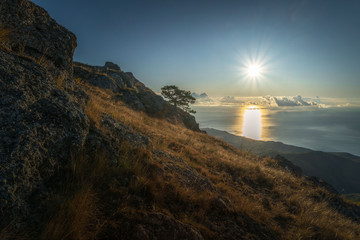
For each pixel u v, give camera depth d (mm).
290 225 4227
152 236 2287
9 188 1881
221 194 4570
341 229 4898
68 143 2873
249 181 6875
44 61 4617
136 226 2324
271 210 4781
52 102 2932
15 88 2586
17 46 4262
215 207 3656
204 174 5852
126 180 3258
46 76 3436
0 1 4172
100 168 3117
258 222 3805
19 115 2393
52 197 2273
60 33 5742
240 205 4207
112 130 4508
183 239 2432
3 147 2045
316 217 4961
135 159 4008
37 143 2377
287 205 5535
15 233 1780
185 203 3379
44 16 5395
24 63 3285
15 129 2250
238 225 3465
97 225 2221
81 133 3135
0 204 1765
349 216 7250
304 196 6707
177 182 3947
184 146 8703
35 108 2654
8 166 1960
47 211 2115
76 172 2775
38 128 2484
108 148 3680
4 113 2270
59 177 2592
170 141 8719
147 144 5176
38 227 1947
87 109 4484
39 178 2322
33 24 4910
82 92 5168
